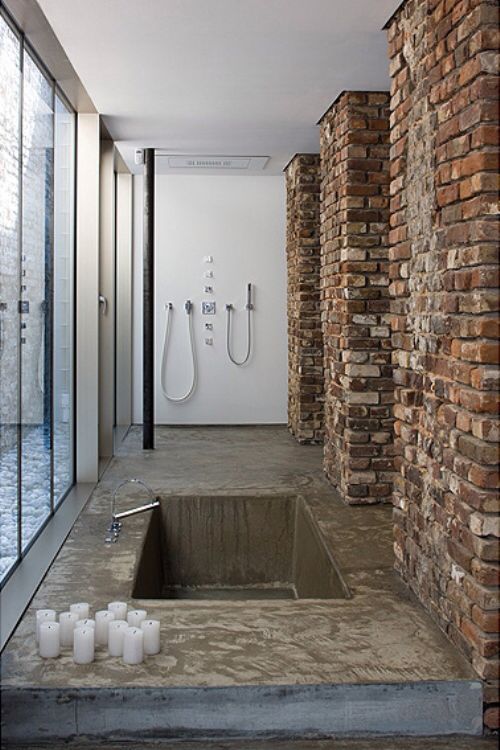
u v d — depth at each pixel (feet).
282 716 9.53
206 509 18.52
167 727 9.47
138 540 15.33
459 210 10.22
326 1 13.12
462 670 9.91
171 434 28.32
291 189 27.86
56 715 9.41
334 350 19.26
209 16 13.87
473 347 9.75
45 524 16.39
